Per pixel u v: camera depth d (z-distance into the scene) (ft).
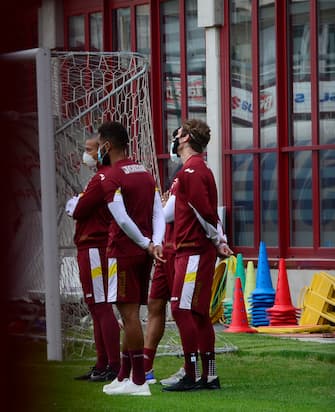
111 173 97.66
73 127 138.51
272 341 142.72
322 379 111.65
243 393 101.65
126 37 206.69
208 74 190.08
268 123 183.62
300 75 179.22
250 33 185.57
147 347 109.50
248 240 186.29
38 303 129.70
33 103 127.95
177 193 102.63
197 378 105.19
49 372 117.08
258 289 167.22
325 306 158.20
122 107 144.87
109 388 101.81
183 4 195.83
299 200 179.73
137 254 97.50
